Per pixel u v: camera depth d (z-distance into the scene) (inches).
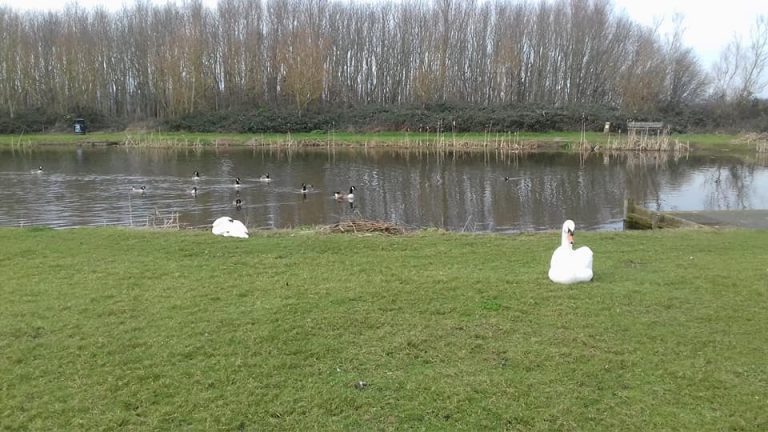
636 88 3134.8
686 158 2160.4
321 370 303.9
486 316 376.5
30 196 1214.3
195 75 3112.7
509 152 2354.8
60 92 3144.7
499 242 611.5
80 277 458.0
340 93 3508.9
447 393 281.9
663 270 495.2
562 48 3528.5
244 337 340.5
